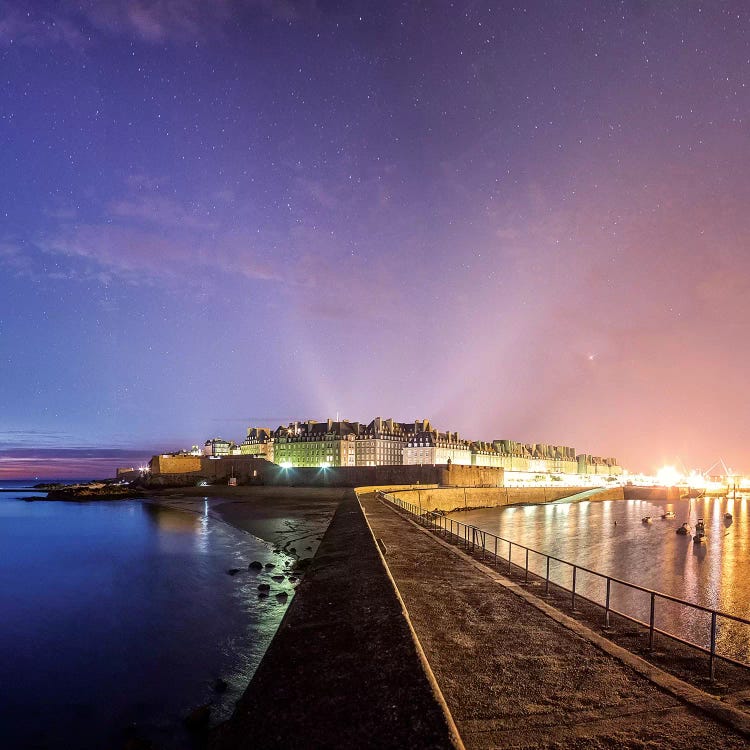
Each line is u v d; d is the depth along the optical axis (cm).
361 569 1080
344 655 564
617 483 17588
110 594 2002
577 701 655
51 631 1547
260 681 530
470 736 570
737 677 789
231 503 6500
